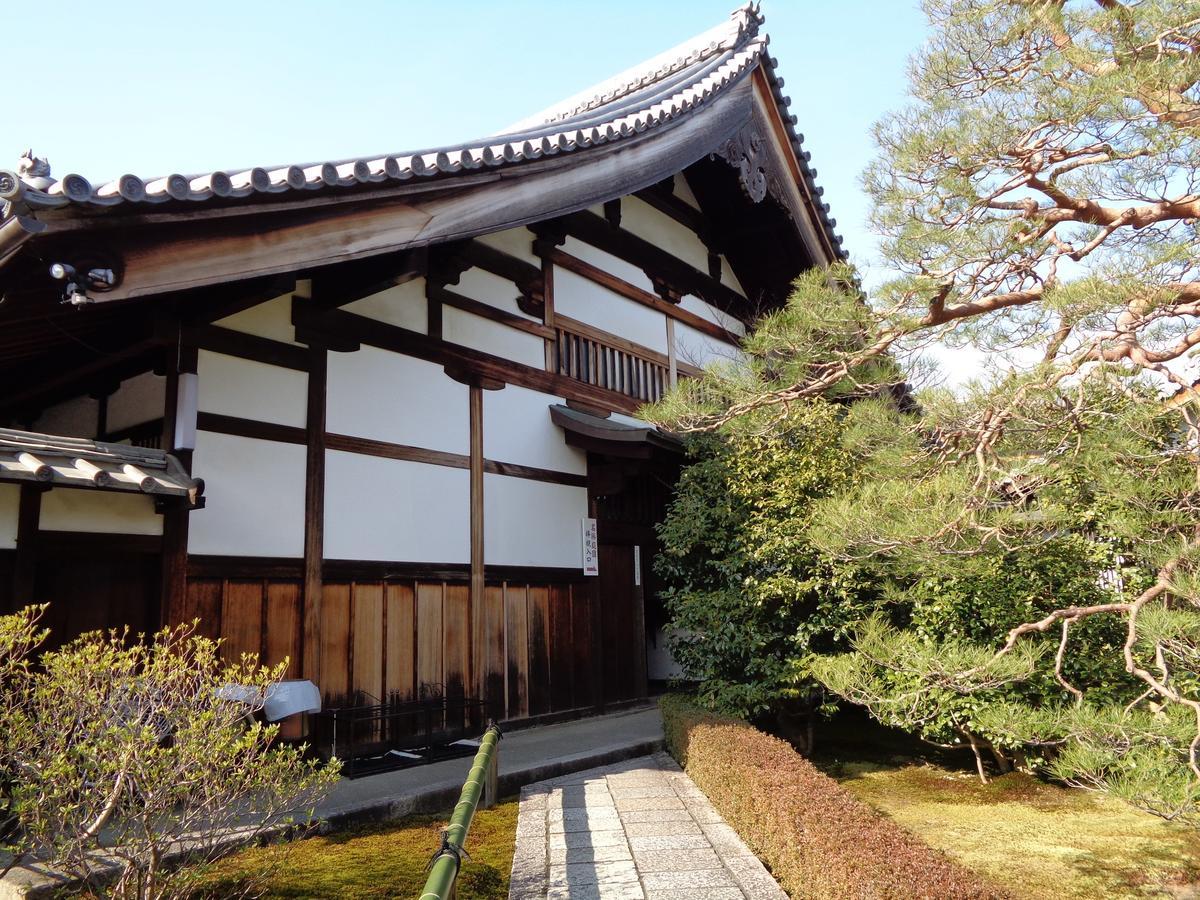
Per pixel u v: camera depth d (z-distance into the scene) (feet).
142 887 12.34
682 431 27.50
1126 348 16.30
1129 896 15.40
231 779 12.87
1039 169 19.84
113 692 12.32
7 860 14.49
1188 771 12.97
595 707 32.09
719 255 44.42
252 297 18.92
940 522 15.99
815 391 22.93
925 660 15.64
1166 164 18.01
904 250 19.86
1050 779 23.12
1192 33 17.37
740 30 36.50
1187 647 13.97
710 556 28.02
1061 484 19.90
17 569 16.48
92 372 23.43
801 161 39.29
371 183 19.44
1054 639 20.90
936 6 21.71
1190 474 14.85
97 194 14.66
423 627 25.66
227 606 20.54
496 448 29.35
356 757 22.95
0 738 12.26
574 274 34.53
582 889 14.29
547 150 24.61
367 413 24.90
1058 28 19.71
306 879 15.17
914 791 22.85
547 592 30.78
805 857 13.47
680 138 31.22
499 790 21.34
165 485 17.83
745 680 26.55
